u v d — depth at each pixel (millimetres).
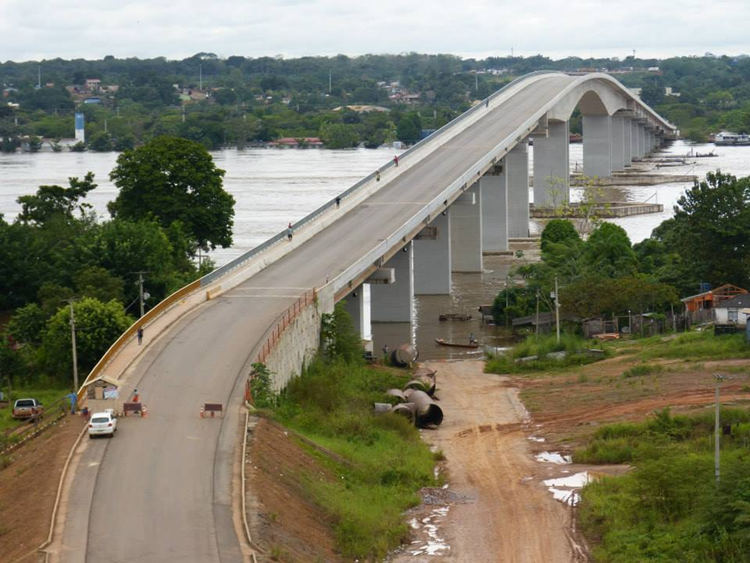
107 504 69875
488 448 100188
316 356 121000
